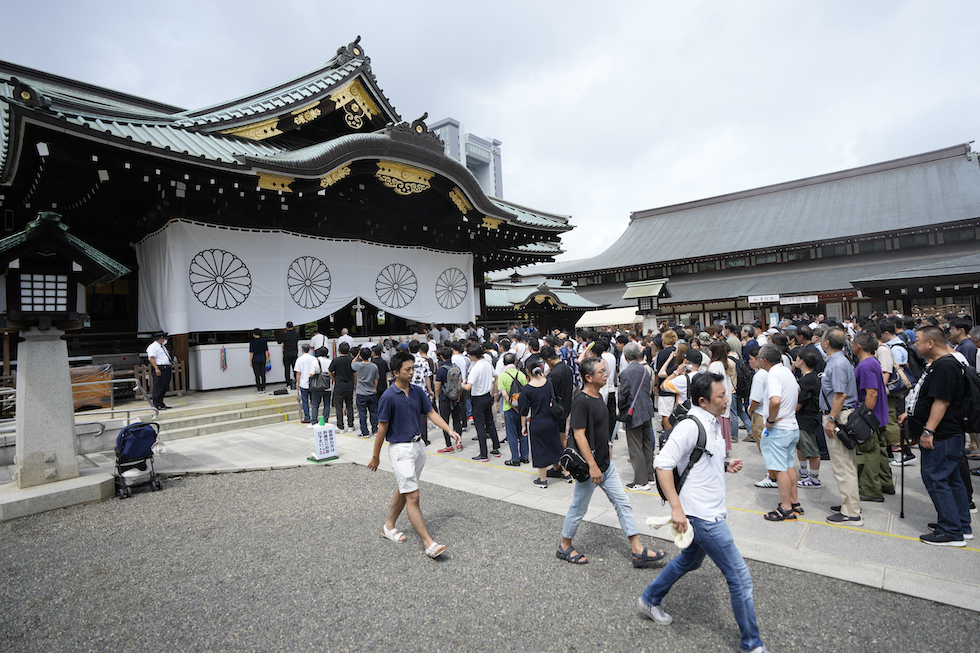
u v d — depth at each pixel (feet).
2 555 15.84
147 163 34.76
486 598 12.87
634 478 21.22
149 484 22.11
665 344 30.66
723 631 11.27
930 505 18.13
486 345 38.09
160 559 15.40
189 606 12.77
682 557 11.05
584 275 144.56
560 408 21.65
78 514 19.30
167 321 41.93
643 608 11.66
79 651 11.04
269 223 47.37
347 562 15.03
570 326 116.06
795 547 15.14
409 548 15.97
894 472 22.62
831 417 16.83
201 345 42.42
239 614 12.37
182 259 41.11
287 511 19.47
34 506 19.24
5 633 11.72
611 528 17.30
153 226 44.78
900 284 68.54
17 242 18.94
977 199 101.76
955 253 97.71
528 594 13.01
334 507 19.89
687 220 155.53
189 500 20.85
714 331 36.94
